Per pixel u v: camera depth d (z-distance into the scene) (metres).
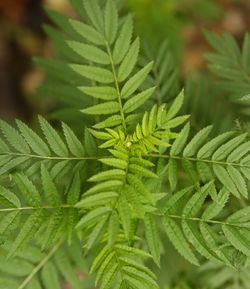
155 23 1.10
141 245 0.81
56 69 0.89
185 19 1.19
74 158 0.77
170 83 0.86
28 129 0.77
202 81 0.90
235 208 0.82
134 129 0.77
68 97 0.88
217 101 0.90
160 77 0.86
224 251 0.76
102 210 0.72
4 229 0.75
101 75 0.77
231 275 0.86
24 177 0.76
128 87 0.77
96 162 0.78
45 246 0.74
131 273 0.75
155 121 0.76
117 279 0.75
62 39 0.89
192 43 1.46
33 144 0.77
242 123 0.83
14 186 0.79
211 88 0.91
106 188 0.73
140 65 0.86
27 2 1.51
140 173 0.74
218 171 0.77
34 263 0.81
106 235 0.76
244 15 1.53
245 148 0.76
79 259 0.82
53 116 0.87
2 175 0.77
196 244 0.76
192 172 0.76
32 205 0.75
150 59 0.88
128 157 0.75
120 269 0.75
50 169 0.78
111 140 0.77
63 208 0.75
